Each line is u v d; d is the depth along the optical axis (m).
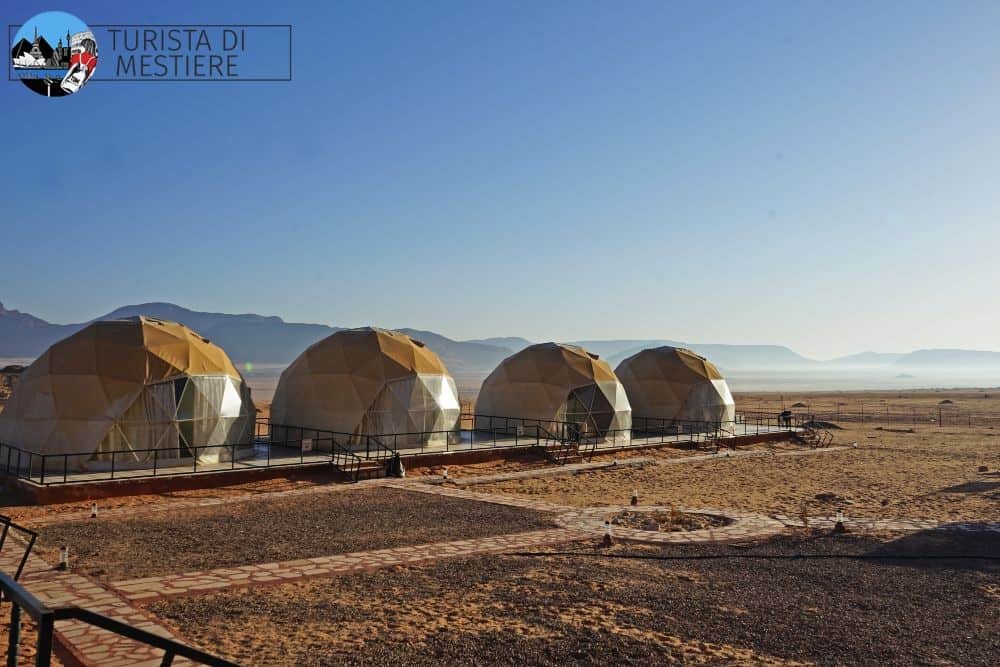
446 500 20.30
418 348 31.09
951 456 33.50
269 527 16.61
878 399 99.06
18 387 24.52
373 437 27.77
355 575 12.66
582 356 36.34
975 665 9.13
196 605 10.89
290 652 9.10
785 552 14.82
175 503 19.53
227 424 25.11
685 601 11.51
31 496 19.56
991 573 13.40
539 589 12.00
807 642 9.84
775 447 36.88
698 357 43.19
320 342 30.64
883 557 14.49
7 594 4.85
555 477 25.91
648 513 18.77
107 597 11.16
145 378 23.50
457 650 9.29
